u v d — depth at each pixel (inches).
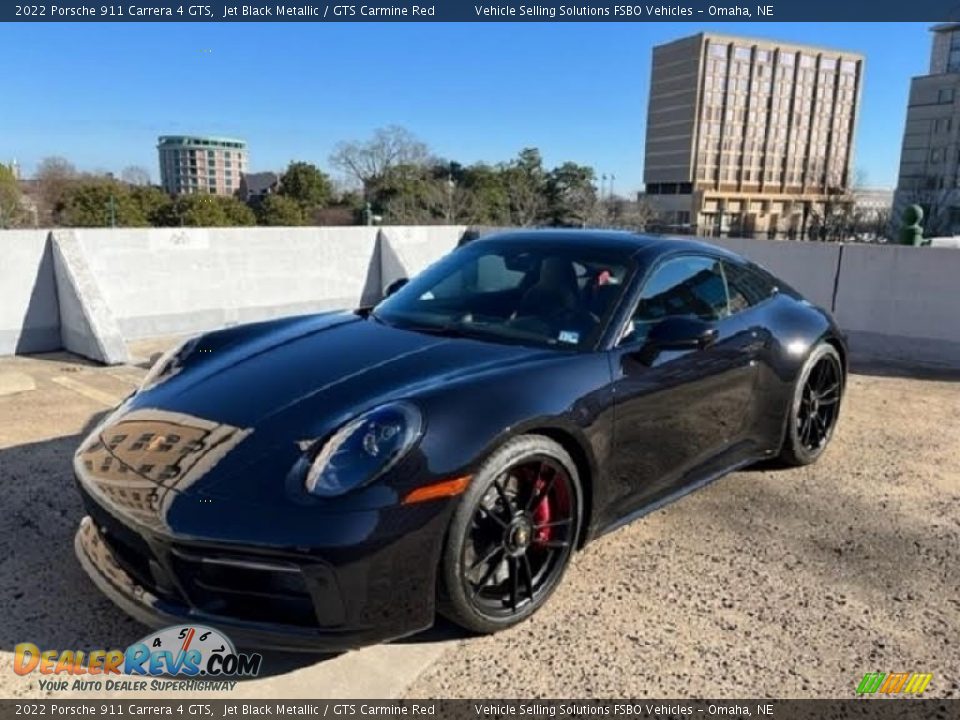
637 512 112.0
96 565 91.8
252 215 1552.7
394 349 106.1
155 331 279.1
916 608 99.9
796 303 153.3
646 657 87.8
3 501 126.3
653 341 107.8
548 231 140.9
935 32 2972.4
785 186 4001.0
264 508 77.0
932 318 251.3
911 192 2847.0
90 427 168.6
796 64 3873.0
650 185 4001.0
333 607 77.8
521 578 93.9
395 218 1604.3
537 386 94.0
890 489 141.3
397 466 80.1
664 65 3826.3
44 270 252.2
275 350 109.6
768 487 141.4
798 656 88.7
